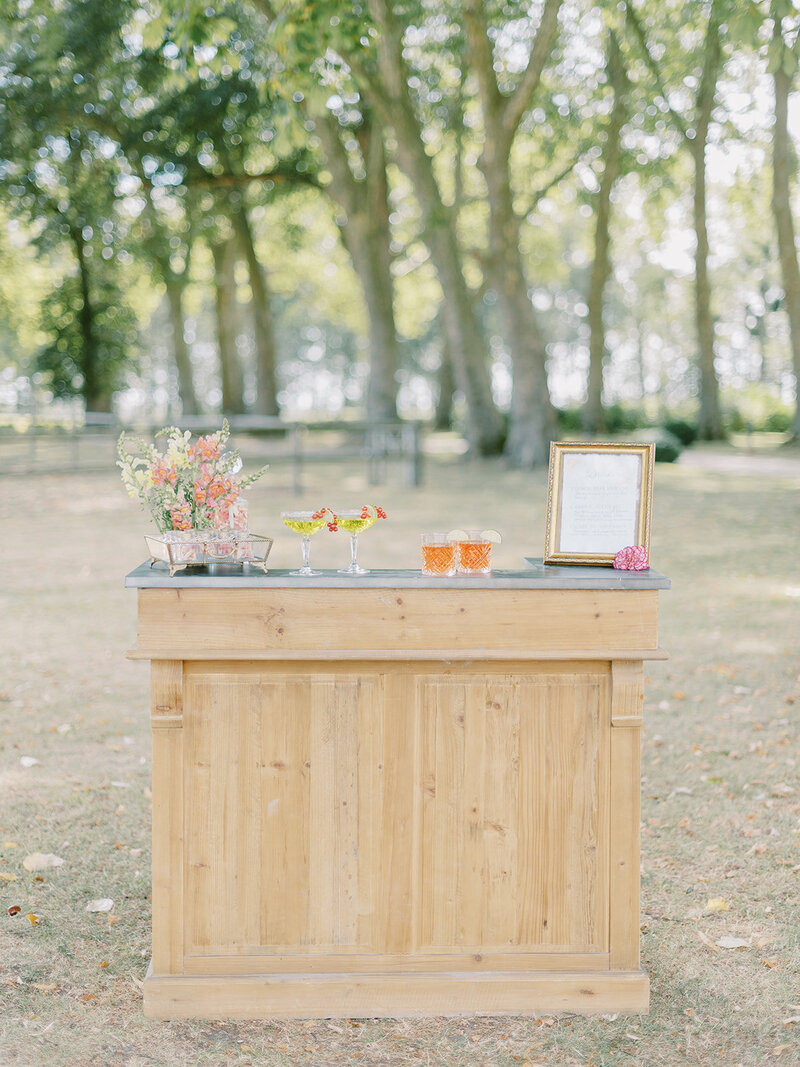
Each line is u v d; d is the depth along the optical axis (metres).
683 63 20.88
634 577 2.99
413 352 53.62
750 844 4.14
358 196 22.22
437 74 21.30
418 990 3.01
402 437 18.17
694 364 55.81
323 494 16.22
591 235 34.72
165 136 22.44
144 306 34.78
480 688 3.01
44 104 20.91
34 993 3.06
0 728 5.59
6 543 11.68
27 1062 2.71
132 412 30.30
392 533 12.00
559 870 3.04
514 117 17.58
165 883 2.99
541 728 3.02
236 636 2.93
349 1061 2.75
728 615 8.29
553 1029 2.93
